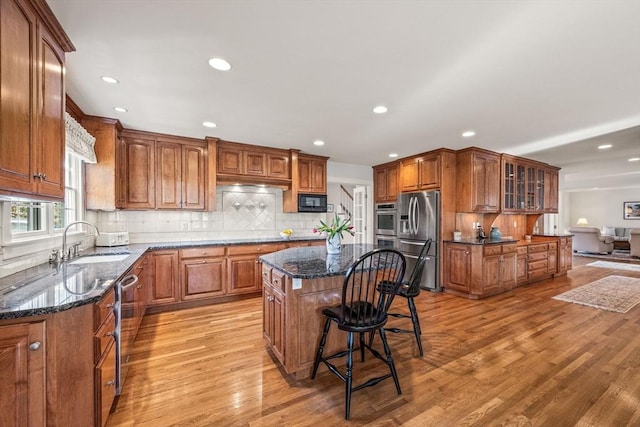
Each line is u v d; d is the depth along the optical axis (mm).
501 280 4297
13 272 1837
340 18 1569
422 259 2512
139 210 3807
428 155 4664
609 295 4238
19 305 1230
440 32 1683
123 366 2010
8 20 1213
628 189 10219
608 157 5117
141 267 2816
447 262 4402
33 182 1416
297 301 2066
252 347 2584
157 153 3688
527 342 2672
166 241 3979
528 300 4004
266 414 1728
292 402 1837
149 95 2553
